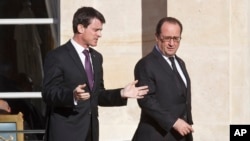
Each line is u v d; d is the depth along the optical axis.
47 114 12.21
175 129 12.19
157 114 12.19
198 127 14.19
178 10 14.12
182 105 12.37
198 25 14.12
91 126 12.19
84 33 12.12
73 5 14.35
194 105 14.18
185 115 12.42
